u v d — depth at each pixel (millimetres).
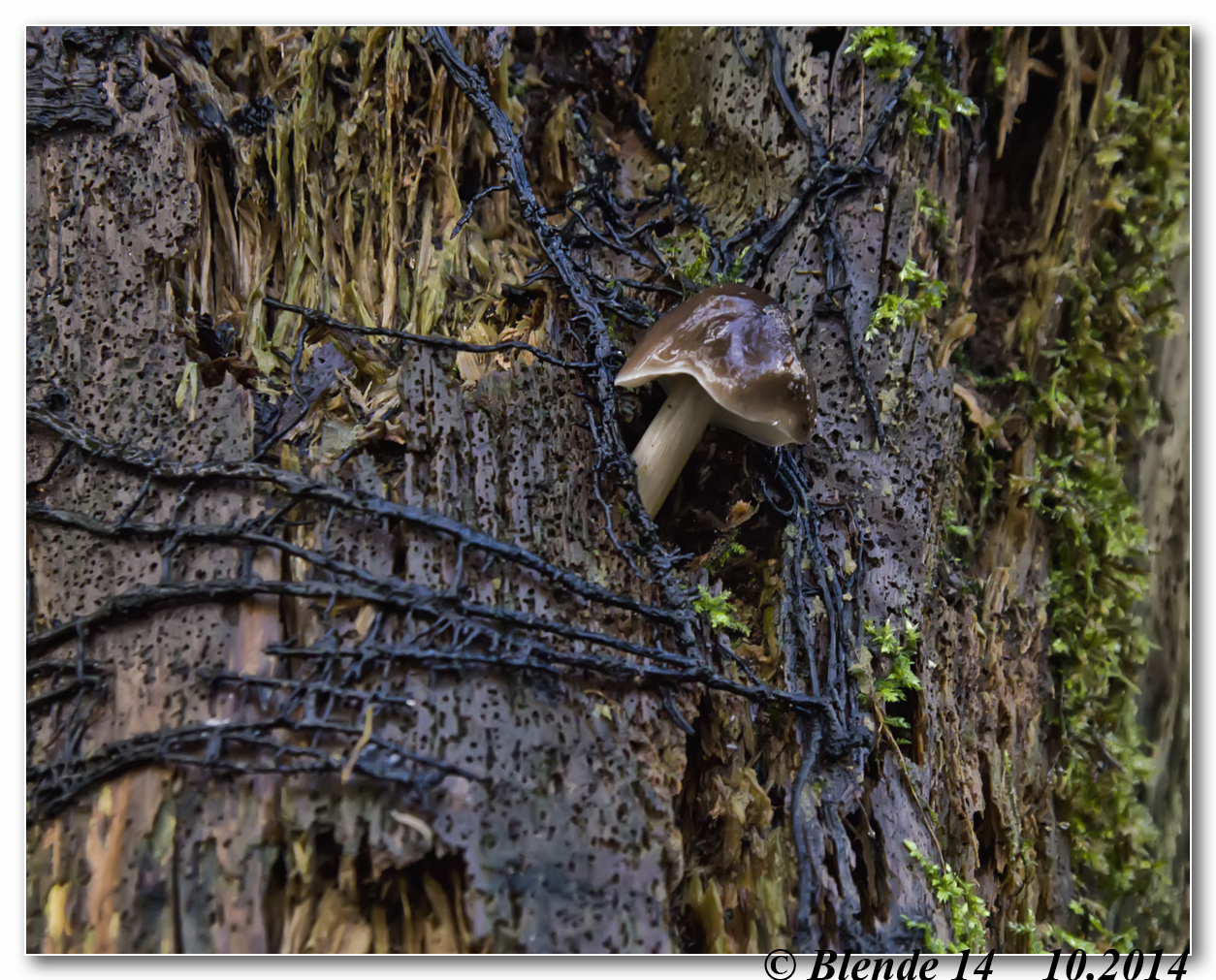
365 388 2166
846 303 2342
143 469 1883
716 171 2648
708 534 2295
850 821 2002
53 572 1840
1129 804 2658
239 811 1635
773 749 2062
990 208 2838
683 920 1886
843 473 2266
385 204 2379
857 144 2418
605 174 2641
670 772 1834
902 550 2236
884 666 2129
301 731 1665
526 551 1890
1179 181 2762
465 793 1665
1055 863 2572
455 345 2053
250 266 2312
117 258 2102
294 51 2424
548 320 2209
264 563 1816
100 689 1742
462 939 1628
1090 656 2730
